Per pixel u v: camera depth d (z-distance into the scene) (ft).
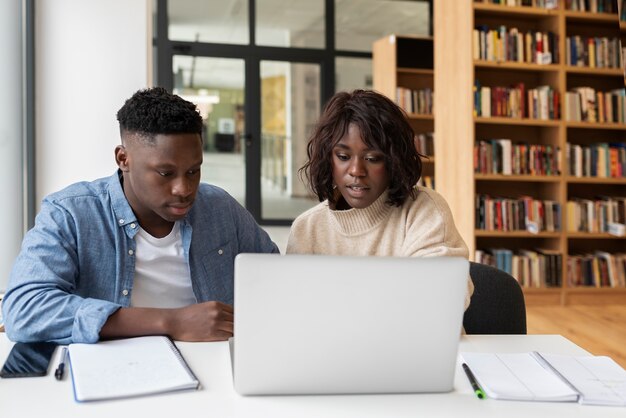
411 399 3.23
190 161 4.12
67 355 3.71
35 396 3.15
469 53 14.33
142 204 4.62
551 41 14.67
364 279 3.09
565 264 14.76
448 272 3.13
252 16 26.14
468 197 14.61
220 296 5.06
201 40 26.03
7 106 10.78
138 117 4.06
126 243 4.70
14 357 3.69
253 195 26.78
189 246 4.86
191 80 25.96
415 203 5.08
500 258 14.62
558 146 14.80
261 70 26.61
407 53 19.66
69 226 4.55
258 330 3.11
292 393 3.22
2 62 10.58
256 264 3.05
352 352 3.17
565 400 3.25
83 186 4.83
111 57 12.02
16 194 11.12
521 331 5.39
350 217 5.12
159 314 4.06
